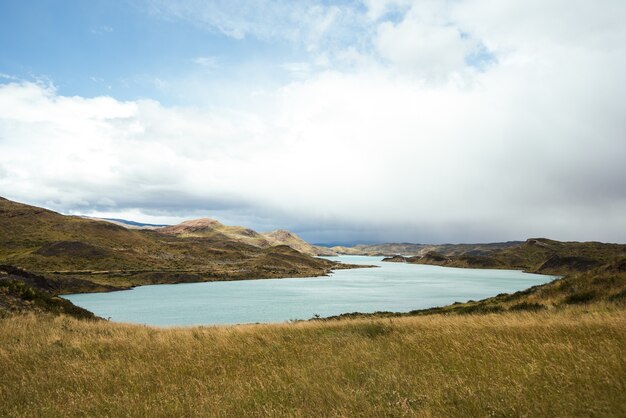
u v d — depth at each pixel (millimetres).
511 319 16484
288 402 6730
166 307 99188
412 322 17641
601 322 12609
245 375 9141
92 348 13055
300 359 10789
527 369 7664
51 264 167000
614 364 7184
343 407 6055
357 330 16172
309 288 154500
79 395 7566
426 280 198625
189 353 11836
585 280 28281
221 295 127688
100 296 124188
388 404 6137
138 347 13102
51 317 22203
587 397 5871
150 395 7578
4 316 19562
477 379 7348
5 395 7668
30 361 10914
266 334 16047
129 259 198250
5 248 185125
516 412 5555
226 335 15703
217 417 6121
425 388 6973
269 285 169000
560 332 11453
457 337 11812
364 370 8727
